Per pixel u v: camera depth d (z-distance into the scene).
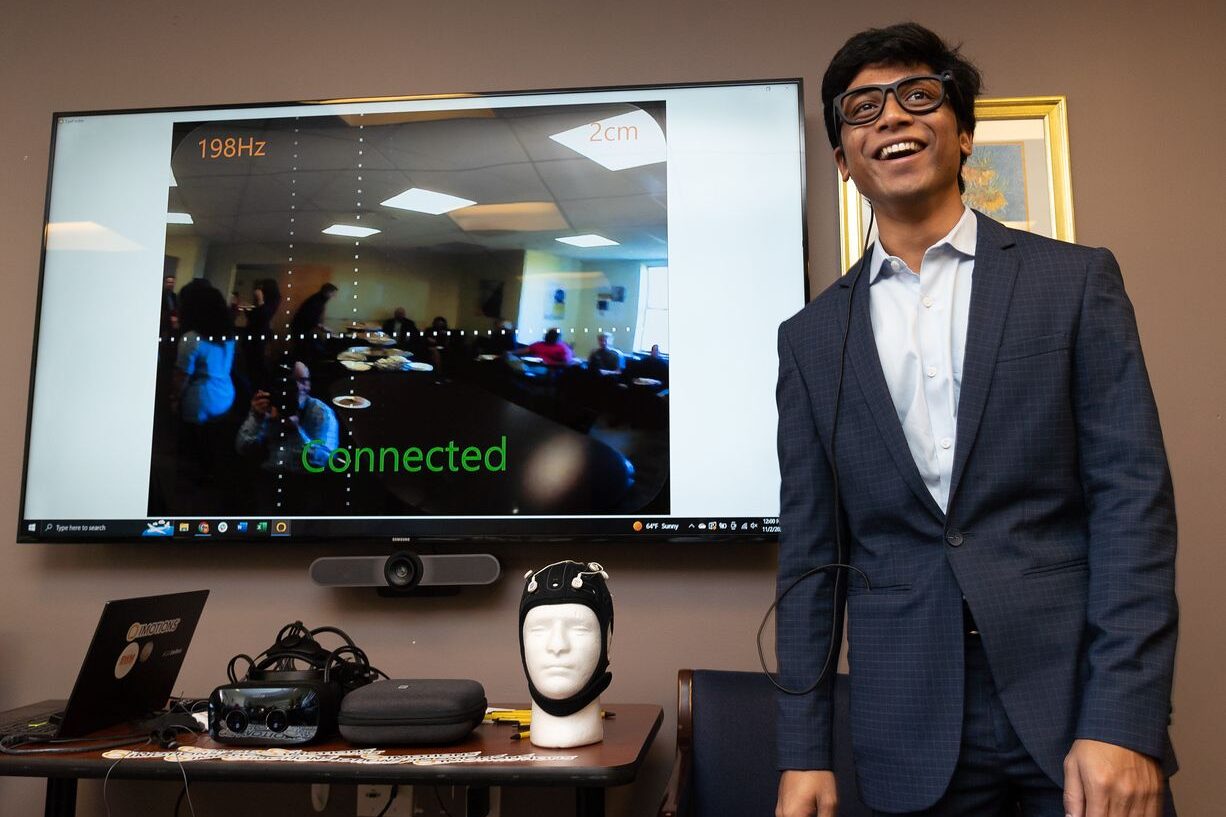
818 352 1.25
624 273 2.11
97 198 2.21
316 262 2.16
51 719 1.68
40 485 2.12
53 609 2.15
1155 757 0.92
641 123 2.15
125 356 2.15
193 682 2.10
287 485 2.09
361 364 2.12
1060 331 1.08
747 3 2.23
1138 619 0.96
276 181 2.19
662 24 2.24
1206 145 2.11
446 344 2.11
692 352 2.07
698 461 2.04
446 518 2.06
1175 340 2.04
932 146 1.20
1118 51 2.15
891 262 1.23
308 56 2.30
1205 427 2.00
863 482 1.17
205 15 2.32
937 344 1.16
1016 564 1.05
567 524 2.04
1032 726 1.00
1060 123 2.11
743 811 1.70
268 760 1.41
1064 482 1.07
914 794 1.05
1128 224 2.09
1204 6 2.16
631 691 2.04
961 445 1.08
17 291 2.26
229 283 2.16
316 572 2.01
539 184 2.15
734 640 2.04
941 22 2.19
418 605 2.10
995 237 1.18
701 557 2.07
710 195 2.12
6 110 2.32
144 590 2.14
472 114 2.19
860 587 1.17
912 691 1.07
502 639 2.07
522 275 2.12
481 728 1.67
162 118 2.22
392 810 2.05
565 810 2.01
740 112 2.14
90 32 2.33
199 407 2.13
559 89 2.17
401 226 2.16
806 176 2.14
